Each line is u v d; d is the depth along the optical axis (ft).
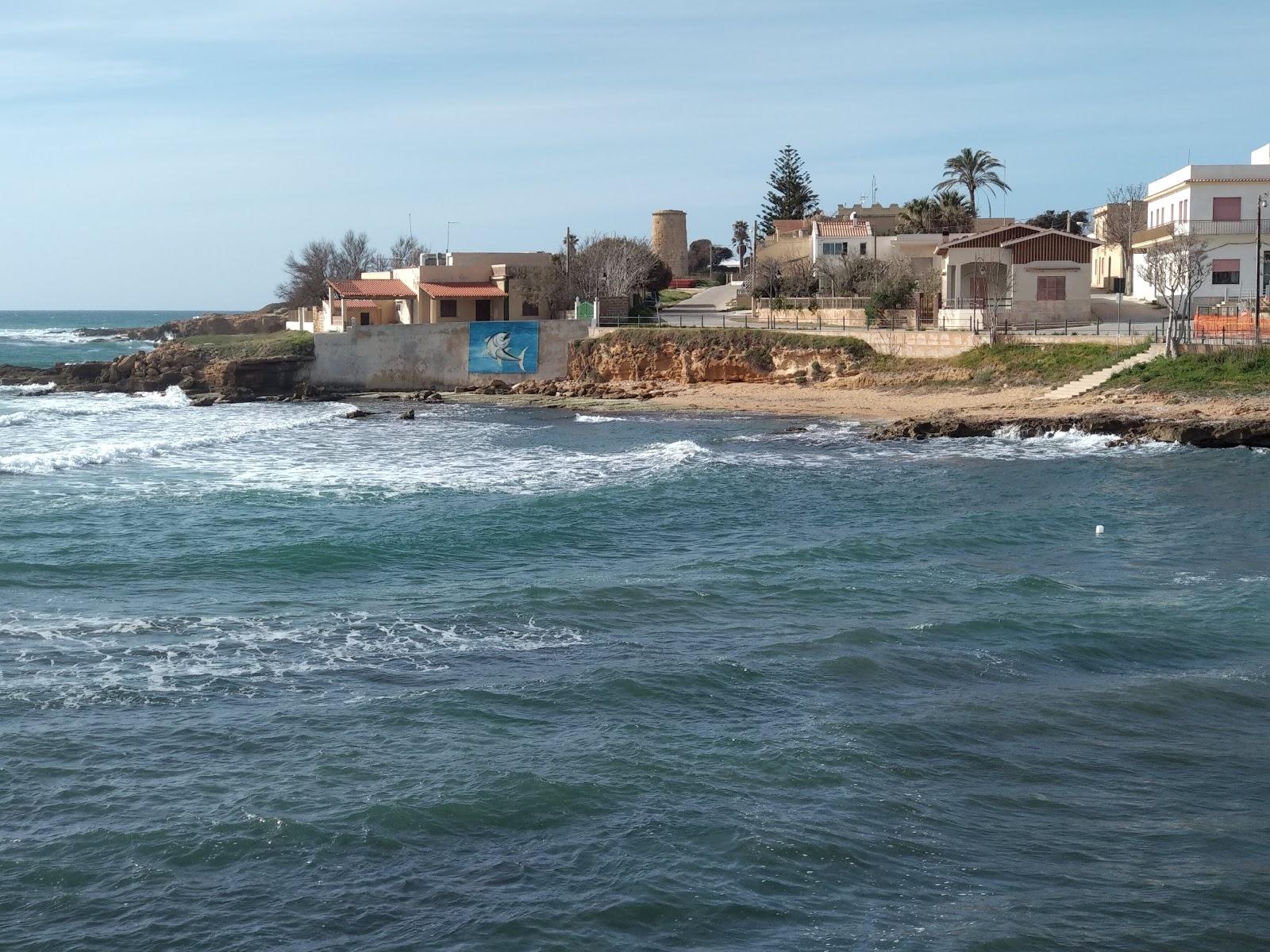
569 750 54.75
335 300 301.43
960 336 224.74
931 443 169.48
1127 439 161.79
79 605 78.79
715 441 177.27
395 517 112.06
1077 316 236.84
